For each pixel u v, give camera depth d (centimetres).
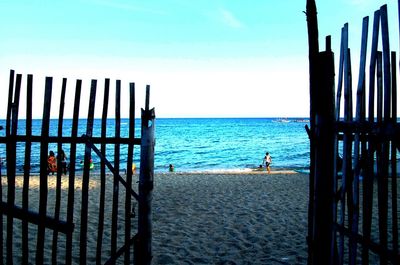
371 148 318
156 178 1753
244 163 3403
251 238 755
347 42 356
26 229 401
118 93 402
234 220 905
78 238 728
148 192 394
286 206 1070
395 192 306
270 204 1102
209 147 5162
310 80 391
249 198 1205
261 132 9169
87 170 395
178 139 6775
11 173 397
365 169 331
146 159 392
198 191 1350
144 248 393
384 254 296
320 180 373
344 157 361
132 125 399
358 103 331
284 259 634
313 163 397
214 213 984
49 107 393
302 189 1394
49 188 1320
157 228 830
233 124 15225
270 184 1534
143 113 392
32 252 638
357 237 333
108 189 1315
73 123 393
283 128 11462
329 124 370
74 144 393
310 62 390
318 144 374
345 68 356
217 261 625
